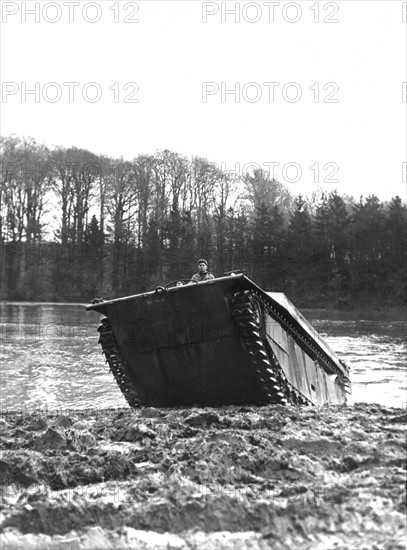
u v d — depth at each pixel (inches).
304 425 355.3
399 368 1050.1
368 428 342.6
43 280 2618.1
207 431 354.9
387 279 2500.0
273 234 2445.9
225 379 539.2
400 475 252.4
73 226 2603.3
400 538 197.3
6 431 374.9
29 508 225.3
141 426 354.3
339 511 216.7
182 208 2492.6
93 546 206.5
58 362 1023.6
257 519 219.1
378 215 2573.8
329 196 2669.8
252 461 276.5
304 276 2475.4
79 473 276.1
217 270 2426.2
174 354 542.3
